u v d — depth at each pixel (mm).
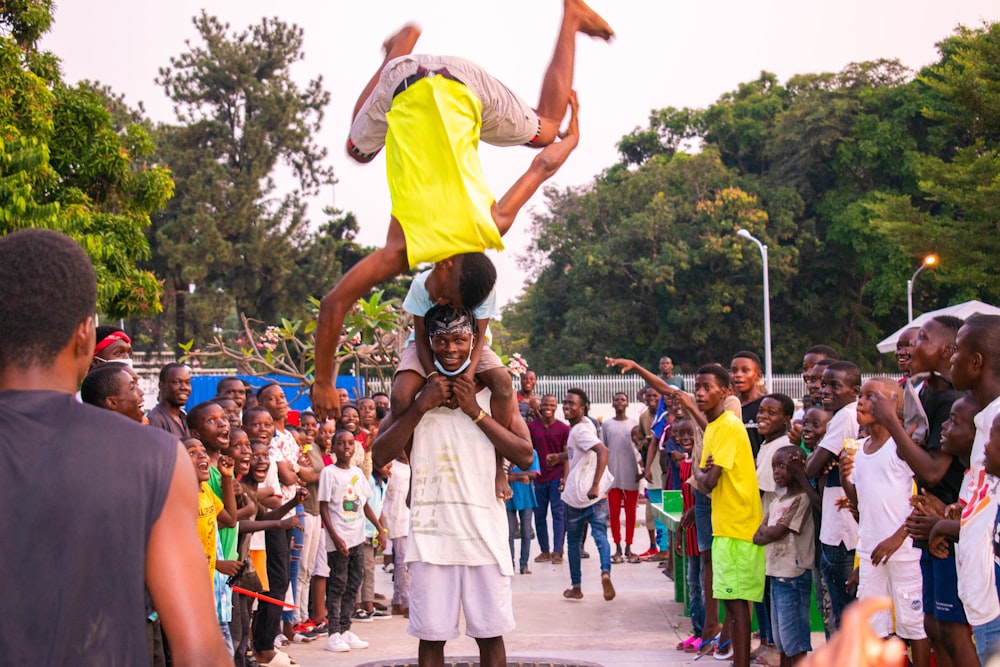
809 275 44188
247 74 38969
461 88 3430
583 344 44188
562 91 3754
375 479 8922
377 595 9477
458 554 4031
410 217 3387
